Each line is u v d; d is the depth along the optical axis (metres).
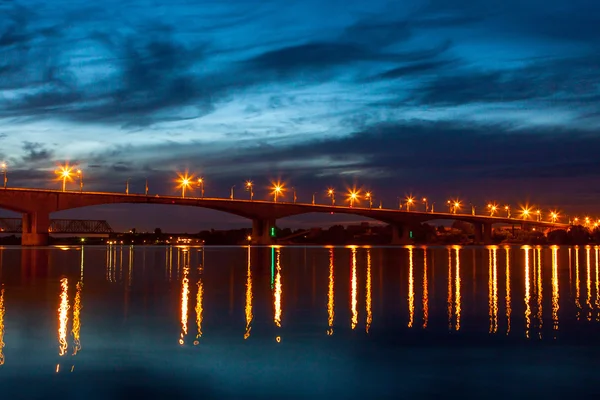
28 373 27.62
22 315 42.81
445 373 28.00
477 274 83.69
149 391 25.39
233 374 27.70
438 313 44.50
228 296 55.06
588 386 26.22
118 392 25.25
